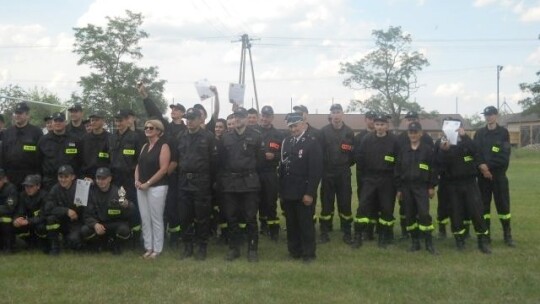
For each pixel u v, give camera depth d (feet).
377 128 29.58
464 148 28.43
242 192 26.61
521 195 56.29
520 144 212.02
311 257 26.76
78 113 30.37
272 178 31.35
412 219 28.89
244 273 24.07
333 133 31.48
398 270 24.76
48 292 21.29
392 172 29.78
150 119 27.86
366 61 175.94
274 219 32.14
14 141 29.37
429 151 28.30
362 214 29.89
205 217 26.84
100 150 29.48
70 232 28.45
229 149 26.78
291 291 21.53
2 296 20.80
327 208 31.63
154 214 27.27
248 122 29.84
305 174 26.40
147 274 23.90
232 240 27.09
